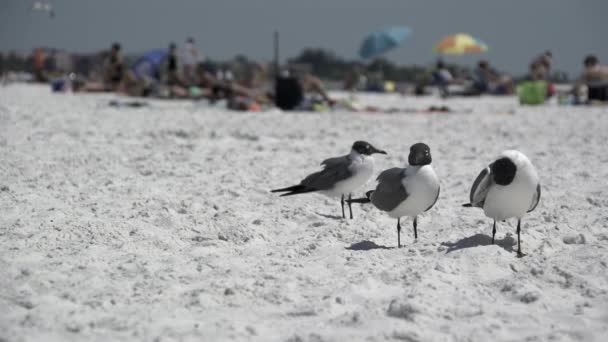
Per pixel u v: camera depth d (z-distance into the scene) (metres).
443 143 18.30
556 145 17.66
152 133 18.94
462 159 15.42
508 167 7.34
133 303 6.17
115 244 8.18
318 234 8.98
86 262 7.33
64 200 10.34
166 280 6.82
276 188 11.88
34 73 66.06
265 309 6.11
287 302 6.28
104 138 17.56
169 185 11.87
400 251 7.99
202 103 32.09
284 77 29.61
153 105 31.17
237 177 12.74
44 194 10.69
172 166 13.79
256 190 11.64
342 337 5.41
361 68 70.56
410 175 7.89
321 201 11.02
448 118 26.17
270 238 8.85
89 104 30.66
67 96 38.03
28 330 5.49
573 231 8.73
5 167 12.70
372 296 6.39
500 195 7.51
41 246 7.89
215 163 14.35
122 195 10.81
